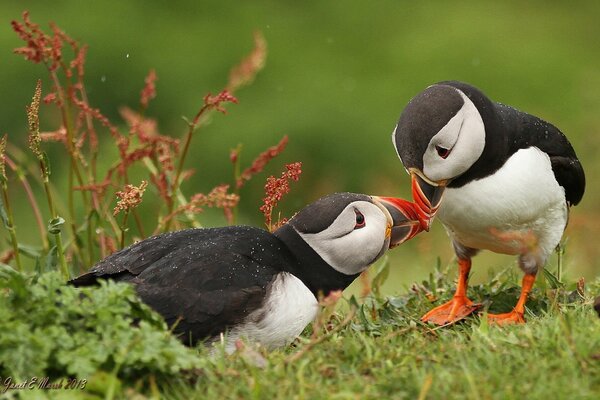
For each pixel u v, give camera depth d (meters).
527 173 10.66
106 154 19.50
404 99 28.50
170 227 13.27
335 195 9.98
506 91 29.39
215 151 26.12
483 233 10.98
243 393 7.84
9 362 7.73
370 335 9.41
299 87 28.64
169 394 7.97
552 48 30.73
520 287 11.71
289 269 9.67
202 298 9.05
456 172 10.28
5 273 9.77
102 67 28.50
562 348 8.45
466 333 9.73
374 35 31.67
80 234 12.32
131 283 9.12
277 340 9.40
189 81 28.73
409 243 20.16
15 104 26.52
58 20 29.30
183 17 30.97
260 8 31.75
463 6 33.16
